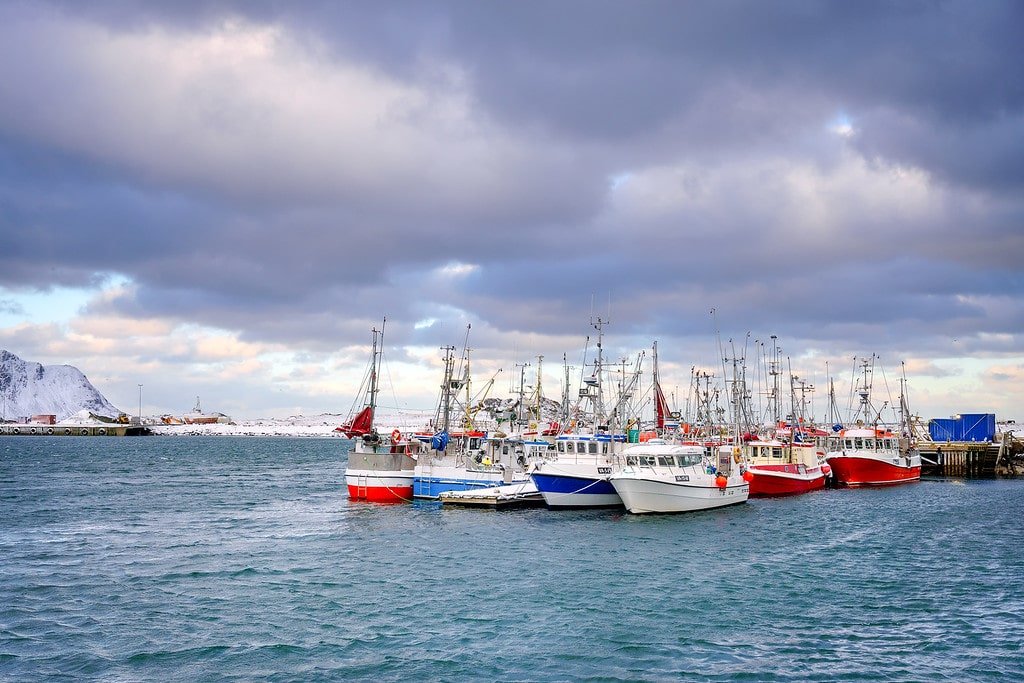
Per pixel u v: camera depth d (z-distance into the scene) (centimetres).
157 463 18062
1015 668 3203
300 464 18162
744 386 12088
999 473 13212
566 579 4647
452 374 8719
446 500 7688
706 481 7544
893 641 3528
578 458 7738
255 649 3419
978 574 4859
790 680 3066
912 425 15125
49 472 14462
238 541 6047
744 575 4784
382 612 3962
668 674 3120
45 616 3919
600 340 8738
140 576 4800
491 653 3356
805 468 10200
